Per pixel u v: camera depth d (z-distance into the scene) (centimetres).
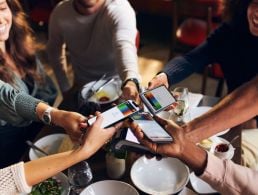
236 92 108
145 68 332
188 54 192
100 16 193
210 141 146
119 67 174
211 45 191
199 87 309
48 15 332
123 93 157
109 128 112
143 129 105
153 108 117
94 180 137
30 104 144
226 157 140
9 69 171
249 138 180
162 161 139
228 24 185
